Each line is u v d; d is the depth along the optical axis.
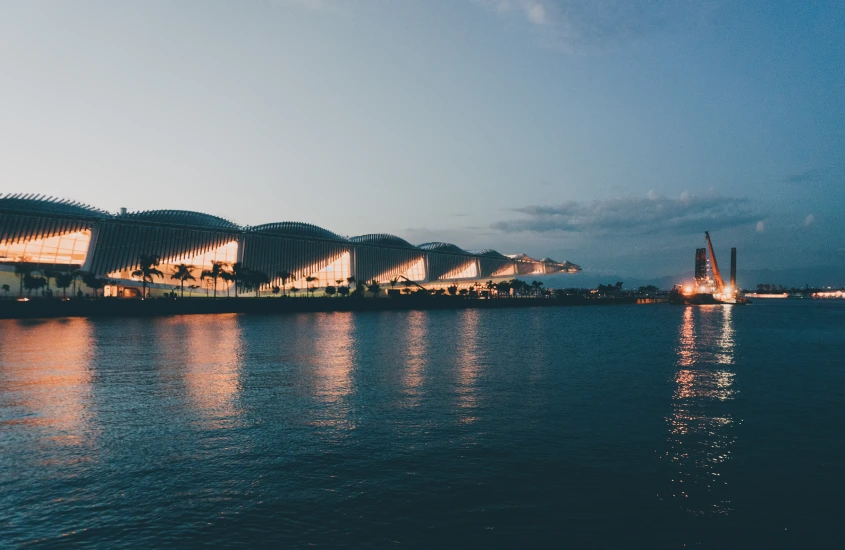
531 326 109.75
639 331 99.25
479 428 26.73
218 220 151.62
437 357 54.94
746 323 131.25
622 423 28.09
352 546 15.39
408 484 19.44
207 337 72.25
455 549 15.30
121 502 17.84
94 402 31.69
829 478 20.53
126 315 110.69
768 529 16.62
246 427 26.48
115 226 128.00
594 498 18.52
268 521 16.66
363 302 163.25
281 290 159.50
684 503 18.25
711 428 27.36
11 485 19.11
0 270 112.69
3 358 49.78
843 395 36.41
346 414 29.34
